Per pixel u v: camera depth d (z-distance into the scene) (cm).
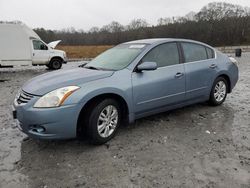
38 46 1647
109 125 402
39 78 420
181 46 503
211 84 551
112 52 502
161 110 470
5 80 1149
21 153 369
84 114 380
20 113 362
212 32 7806
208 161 342
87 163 340
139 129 452
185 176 308
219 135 427
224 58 588
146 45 465
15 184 296
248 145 389
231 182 295
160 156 357
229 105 601
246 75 1136
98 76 392
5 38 1517
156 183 295
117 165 334
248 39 7912
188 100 511
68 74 414
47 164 339
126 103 409
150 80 435
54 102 347
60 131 352
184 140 408
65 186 292
